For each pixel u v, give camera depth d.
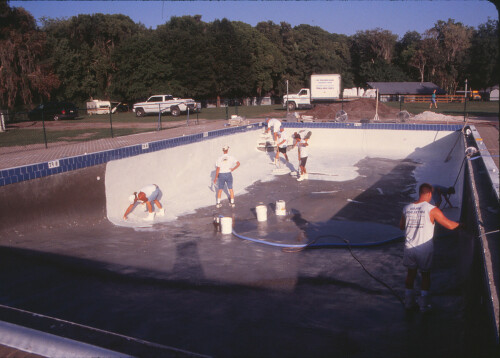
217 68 47.84
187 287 5.91
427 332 4.32
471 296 4.05
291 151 20.36
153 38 43.47
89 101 40.31
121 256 7.61
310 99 36.28
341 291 5.70
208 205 12.26
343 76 57.16
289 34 59.31
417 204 4.82
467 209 6.47
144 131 19.50
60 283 6.12
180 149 14.62
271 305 5.20
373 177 14.96
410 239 4.80
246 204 12.13
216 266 6.97
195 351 3.96
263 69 54.62
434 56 57.03
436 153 18.67
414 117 24.38
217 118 28.30
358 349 3.96
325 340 4.16
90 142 15.07
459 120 22.38
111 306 5.22
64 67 37.59
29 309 5.16
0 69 27.72
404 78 57.19
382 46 60.56
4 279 6.30
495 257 3.44
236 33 50.03
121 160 11.86
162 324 4.62
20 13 28.72
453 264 6.57
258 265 7.01
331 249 8.08
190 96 48.12
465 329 3.98
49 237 8.95
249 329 4.46
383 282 6.01
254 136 20.44
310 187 13.77
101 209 11.18
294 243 8.52
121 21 43.31
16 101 29.62
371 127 20.19
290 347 4.00
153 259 7.43
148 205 10.93
